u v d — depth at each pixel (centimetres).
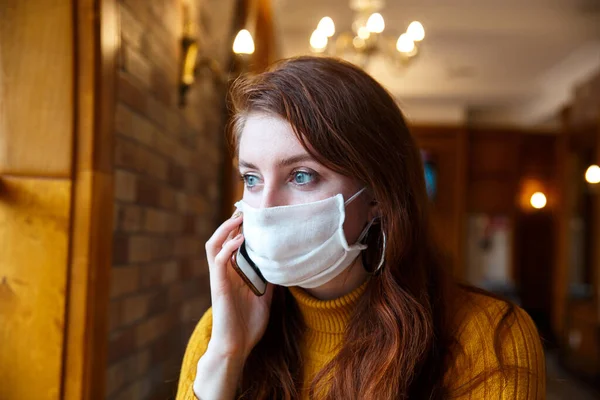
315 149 84
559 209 570
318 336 99
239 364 97
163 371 196
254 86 89
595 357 434
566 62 566
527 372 84
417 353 86
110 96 135
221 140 299
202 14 244
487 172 768
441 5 440
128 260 156
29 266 126
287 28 487
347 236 90
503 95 695
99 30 129
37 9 128
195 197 242
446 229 748
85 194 128
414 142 101
